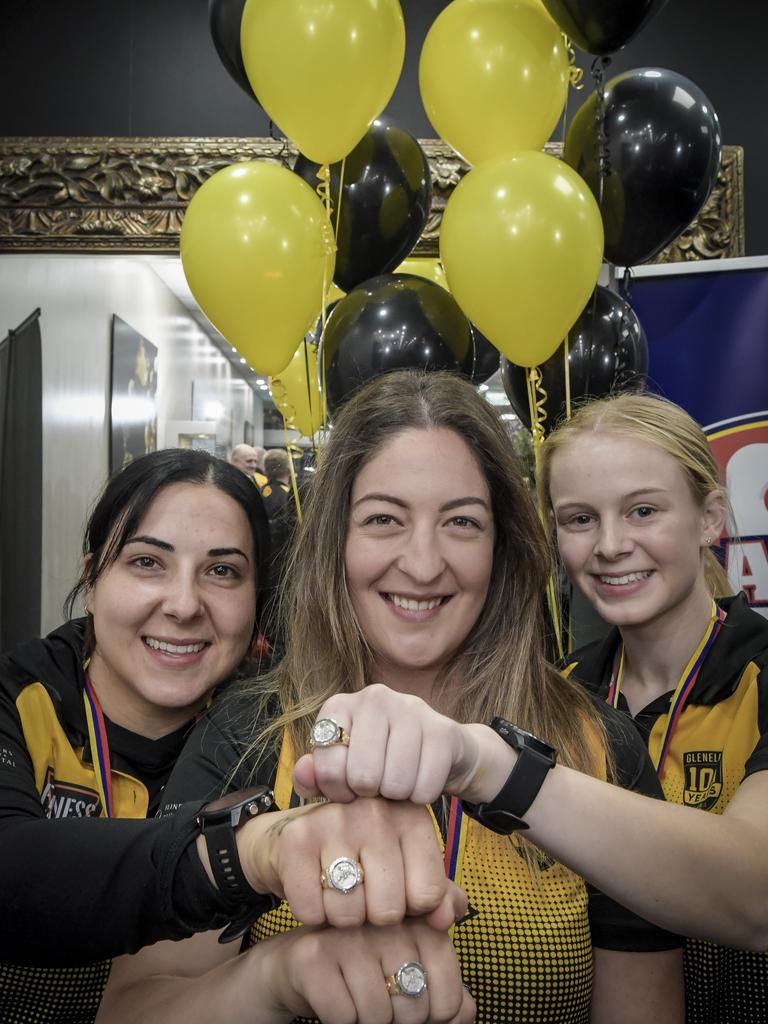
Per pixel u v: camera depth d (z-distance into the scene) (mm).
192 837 845
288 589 1385
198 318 5402
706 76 3553
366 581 1177
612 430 1529
